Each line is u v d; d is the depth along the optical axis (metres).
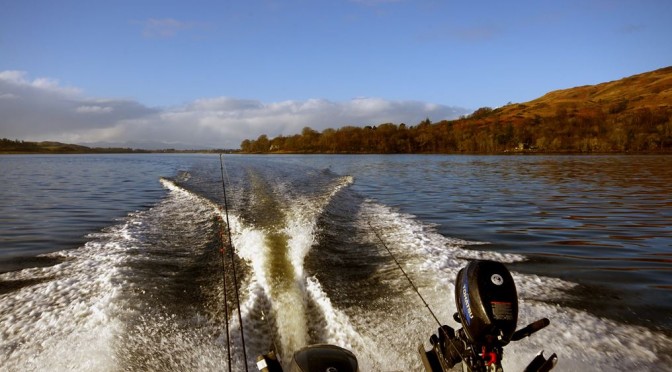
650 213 14.07
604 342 4.25
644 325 4.75
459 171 36.91
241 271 6.31
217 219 10.65
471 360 2.36
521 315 4.96
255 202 13.43
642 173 33.88
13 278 6.42
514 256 8.22
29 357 3.85
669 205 15.91
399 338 4.21
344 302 5.05
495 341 2.29
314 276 5.87
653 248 9.20
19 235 10.19
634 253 8.72
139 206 14.68
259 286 5.46
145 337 4.16
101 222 11.70
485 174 33.12
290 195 15.26
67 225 11.40
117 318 4.58
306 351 2.75
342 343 4.14
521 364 3.74
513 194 19.36
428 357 2.83
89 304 5.04
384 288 5.64
